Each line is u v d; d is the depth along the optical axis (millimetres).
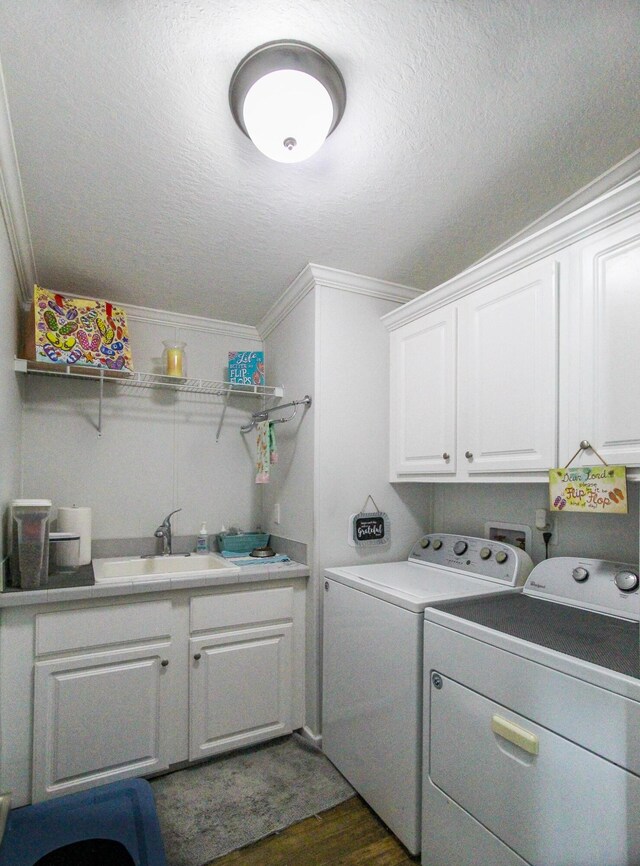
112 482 2477
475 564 1889
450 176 1505
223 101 1197
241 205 1657
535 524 1855
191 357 2742
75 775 1677
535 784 1069
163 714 1834
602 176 1502
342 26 1021
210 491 2725
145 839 1356
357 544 2205
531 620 1335
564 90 1173
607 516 1599
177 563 2455
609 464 1296
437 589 1645
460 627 1315
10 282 1768
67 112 1229
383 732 1585
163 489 2600
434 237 1890
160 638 1860
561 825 1006
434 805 1365
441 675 1376
